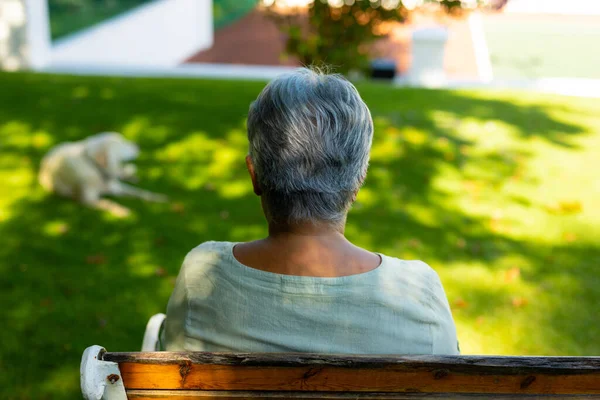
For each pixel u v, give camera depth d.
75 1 12.94
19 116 6.59
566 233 4.38
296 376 1.19
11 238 4.18
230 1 23.12
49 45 11.66
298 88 1.36
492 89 8.66
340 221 1.42
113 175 4.80
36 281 3.68
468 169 5.43
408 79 10.26
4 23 10.50
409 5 7.14
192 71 10.95
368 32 7.02
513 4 25.19
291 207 1.38
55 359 3.03
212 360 1.17
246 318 1.37
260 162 1.38
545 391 1.19
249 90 7.95
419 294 1.39
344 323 1.34
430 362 1.16
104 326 3.29
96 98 7.29
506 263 3.97
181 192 4.98
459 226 4.45
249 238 4.28
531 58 15.95
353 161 1.38
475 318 3.40
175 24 17.55
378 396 1.20
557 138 6.24
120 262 3.92
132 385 1.21
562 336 3.27
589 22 22.50
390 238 4.25
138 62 15.66
